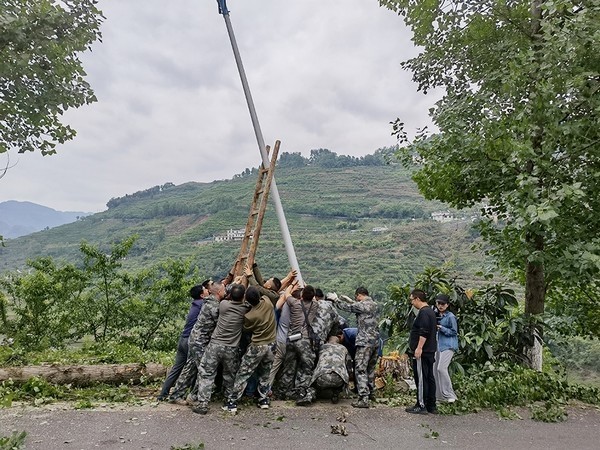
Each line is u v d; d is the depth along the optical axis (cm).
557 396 798
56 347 1653
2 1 874
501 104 927
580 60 802
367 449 535
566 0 753
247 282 777
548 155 827
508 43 969
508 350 933
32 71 920
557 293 1104
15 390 695
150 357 1106
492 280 1130
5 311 1664
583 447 567
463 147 935
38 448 496
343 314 940
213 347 639
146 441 526
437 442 567
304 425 608
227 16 943
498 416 688
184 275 1928
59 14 900
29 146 991
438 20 1013
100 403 674
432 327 691
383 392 798
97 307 1805
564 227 849
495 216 1009
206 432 562
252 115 922
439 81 1133
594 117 826
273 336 668
